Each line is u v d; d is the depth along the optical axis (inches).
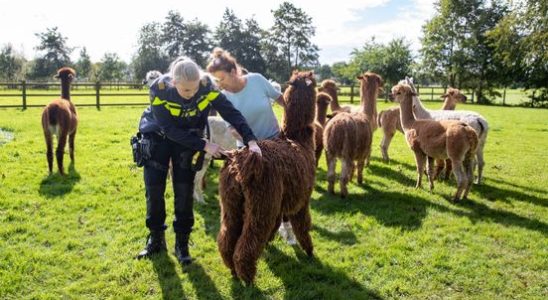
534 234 188.2
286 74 2276.1
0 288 130.0
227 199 124.5
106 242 166.2
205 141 129.1
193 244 168.4
